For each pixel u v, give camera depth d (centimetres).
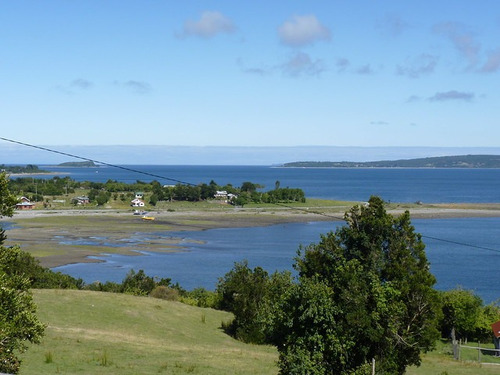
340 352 2023
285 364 2075
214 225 16738
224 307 5472
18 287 1862
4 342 1694
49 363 2494
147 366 2603
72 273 9206
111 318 4109
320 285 2038
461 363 3609
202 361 2858
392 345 2173
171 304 4978
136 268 9775
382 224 2520
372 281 2117
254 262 10544
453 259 11331
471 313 5194
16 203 1905
